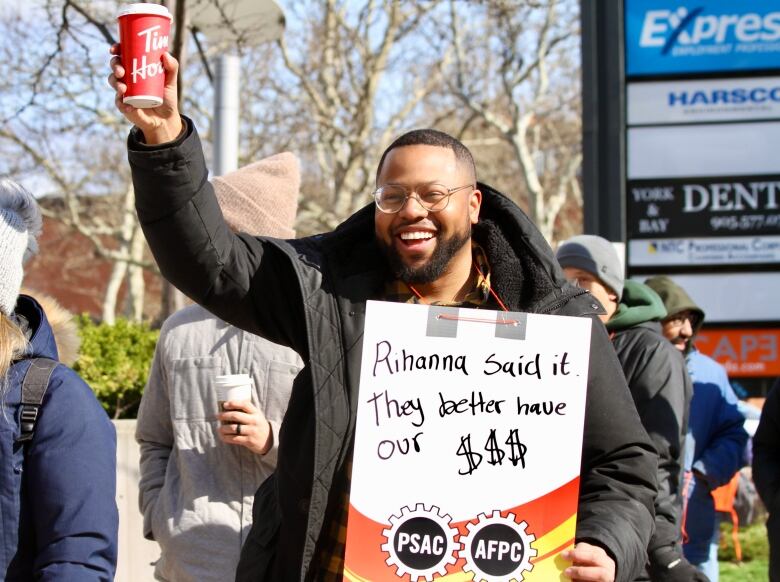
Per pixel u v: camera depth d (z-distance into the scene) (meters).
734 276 8.23
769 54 8.20
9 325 2.54
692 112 8.27
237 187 3.73
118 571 5.31
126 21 2.41
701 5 8.23
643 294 4.79
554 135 27.78
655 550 3.94
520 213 2.79
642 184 8.30
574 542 2.54
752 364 8.21
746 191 8.21
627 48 8.30
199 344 3.62
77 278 36.72
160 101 2.44
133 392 6.03
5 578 2.45
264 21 7.31
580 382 2.57
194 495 3.50
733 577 7.88
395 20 17.20
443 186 2.67
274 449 3.47
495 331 2.58
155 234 2.54
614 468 2.67
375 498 2.50
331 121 18.30
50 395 2.52
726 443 5.54
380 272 2.79
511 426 2.55
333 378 2.60
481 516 2.51
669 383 4.25
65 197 23.88
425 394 2.55
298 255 2.70
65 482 2.46
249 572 2.75
